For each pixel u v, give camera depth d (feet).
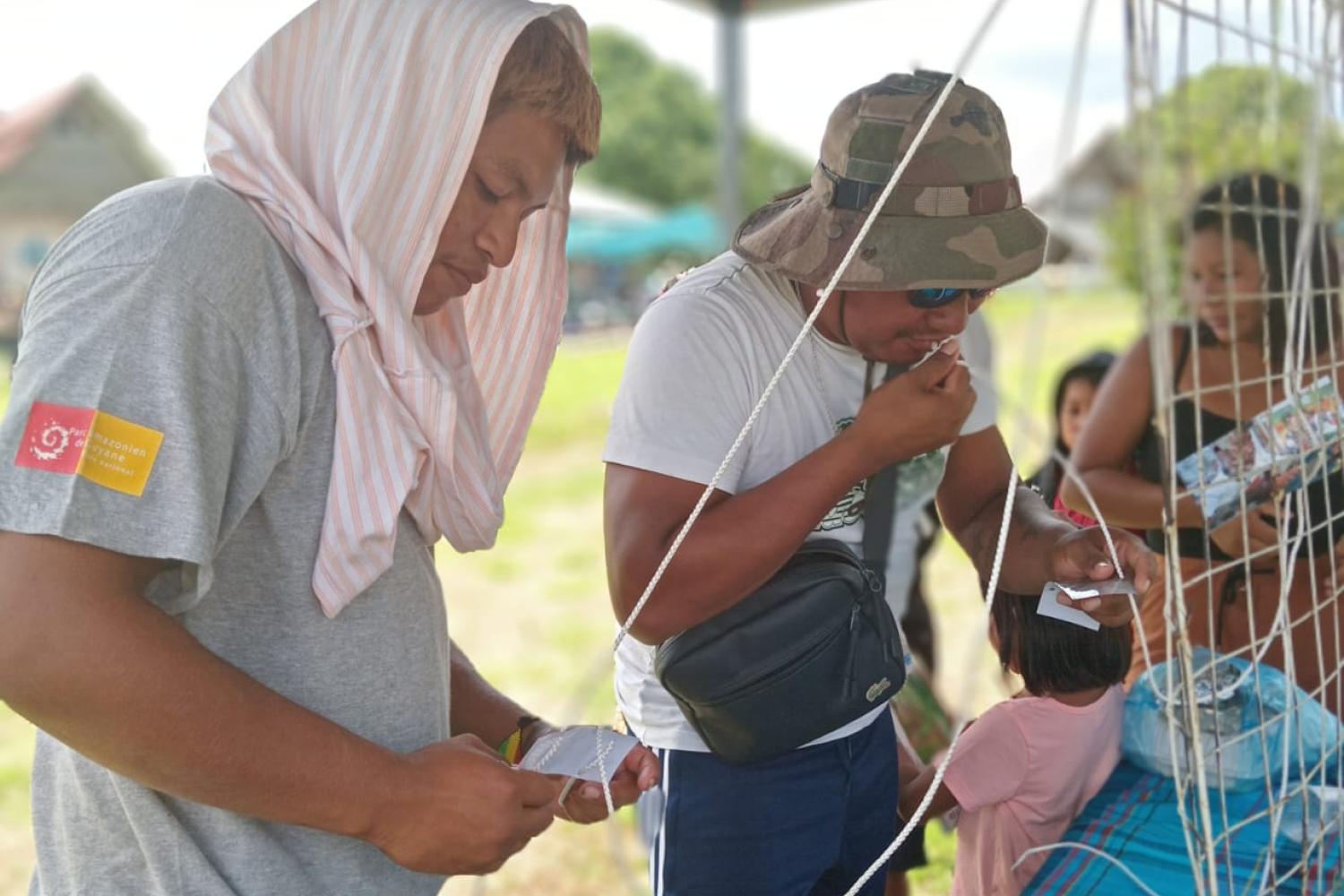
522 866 11.21
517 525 26.89
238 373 3.53
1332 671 7.11
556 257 4.89
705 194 181.47
